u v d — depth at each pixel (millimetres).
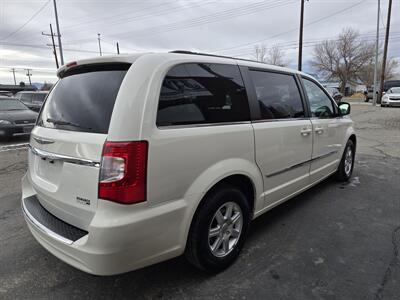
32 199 2707
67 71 2588
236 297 2246
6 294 2312
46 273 2570
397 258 2721
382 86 26484
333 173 4566
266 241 3045
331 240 3059
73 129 2139
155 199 1986
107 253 1851
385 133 9961
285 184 3219
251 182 2721
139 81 1970
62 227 2143
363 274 2494
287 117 3197
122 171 1859
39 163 2500
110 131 1894
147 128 1928
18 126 8977
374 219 3539
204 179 2246
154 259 2062
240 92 2637
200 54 2459
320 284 2375
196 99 2270
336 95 19297
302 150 3400
